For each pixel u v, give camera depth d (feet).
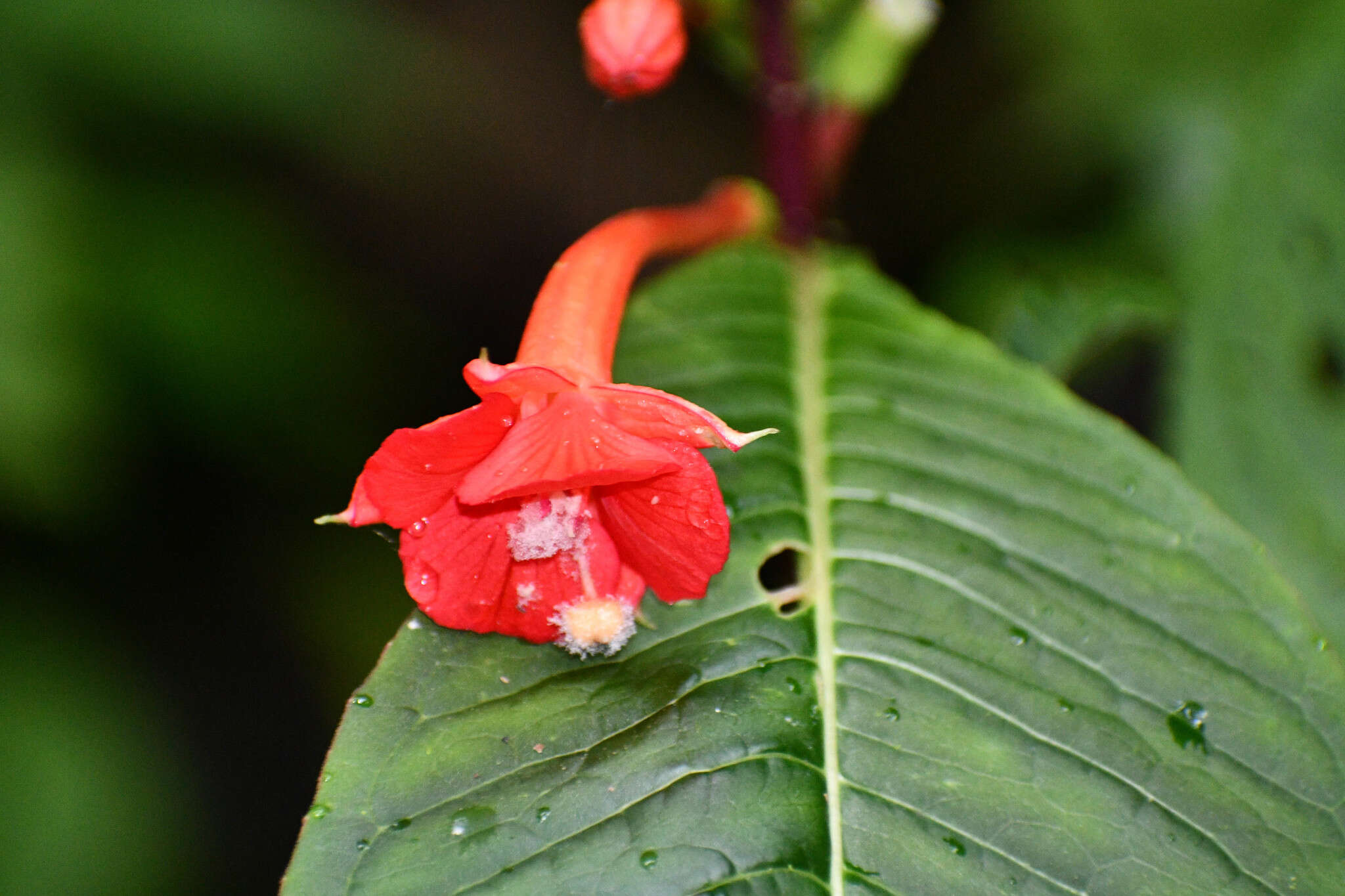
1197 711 0.88
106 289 1.27
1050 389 0.94
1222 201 1.07
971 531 0.91
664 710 0.87
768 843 0.85
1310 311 1.05
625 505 0.87
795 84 0.99
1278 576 0.90
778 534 0.91
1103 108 1.24
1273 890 0.85
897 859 0.85
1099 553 0.91
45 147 1.25
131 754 1.30
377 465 0.85
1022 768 0.87
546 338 0.87
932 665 0.89
